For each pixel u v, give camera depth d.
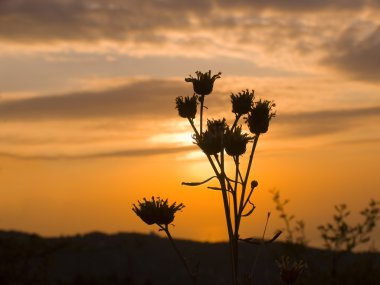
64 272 29.52
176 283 33.56
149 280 32.06
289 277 5.78
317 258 14.64
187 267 5.27
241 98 5.90
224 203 5.34
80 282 28.59
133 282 30.86
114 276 30.58
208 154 5.46
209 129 5.64
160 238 39.22
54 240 19.36
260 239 5.25
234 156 5.44
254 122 5.88
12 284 17.41
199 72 6.06
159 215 5.46
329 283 13.80
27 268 17.97
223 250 30.55
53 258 18.28
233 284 5.23
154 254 36.62
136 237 36.75
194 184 5.41
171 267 35.34
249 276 5.25
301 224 14.34
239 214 5.31
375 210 15.02
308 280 13.80
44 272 18.11
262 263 12.86
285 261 5.85
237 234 5.29
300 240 14.23
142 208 5.55
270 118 5.90
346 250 14.77
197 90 6.07
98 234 35.75
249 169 5.41
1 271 17.48
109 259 33.59
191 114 6.02
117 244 34.88
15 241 17.97
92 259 32.88
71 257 31.78
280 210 14.59
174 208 5.50
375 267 14.39
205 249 30.92
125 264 33.69
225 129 5.50
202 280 27.81
